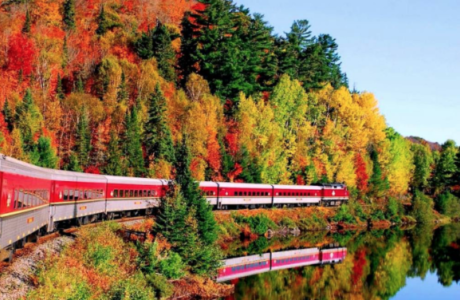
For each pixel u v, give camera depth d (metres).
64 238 33.16
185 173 41.38
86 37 103.06
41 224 28.78
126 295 25.08
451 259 59.59
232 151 78.56
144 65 89.31
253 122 84.19
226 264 46.28
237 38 101.44
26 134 58.84
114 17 114.00
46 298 21.03
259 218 65.00
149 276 30.91
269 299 36.22
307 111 100.06
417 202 97.94
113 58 87.75
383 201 95.62
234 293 36.19
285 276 45.31
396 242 69.94
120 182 46.06
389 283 46.72
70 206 35.25
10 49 80.19
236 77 95.00
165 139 67.88
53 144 63.34
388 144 104.38
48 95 76.44
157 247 33.50
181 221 36.09
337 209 81.75
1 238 20.53
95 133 70.31
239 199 65.75
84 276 25.66
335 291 42.19
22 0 103.88
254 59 99.88
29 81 78.44
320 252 57.91
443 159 122.94
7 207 21.19
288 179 83.81
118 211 48.34
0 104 67.25
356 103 101.44
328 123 95.94
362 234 75.25
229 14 111.00
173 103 79.12
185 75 100.44
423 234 79.75
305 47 116.81
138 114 71.94
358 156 94.50
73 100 73.38
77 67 90.88
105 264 28.67
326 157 89.62
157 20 117.38
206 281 35.50
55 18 104.62
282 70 107.62
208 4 103.56
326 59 117.00
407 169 109.38
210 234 39.25
